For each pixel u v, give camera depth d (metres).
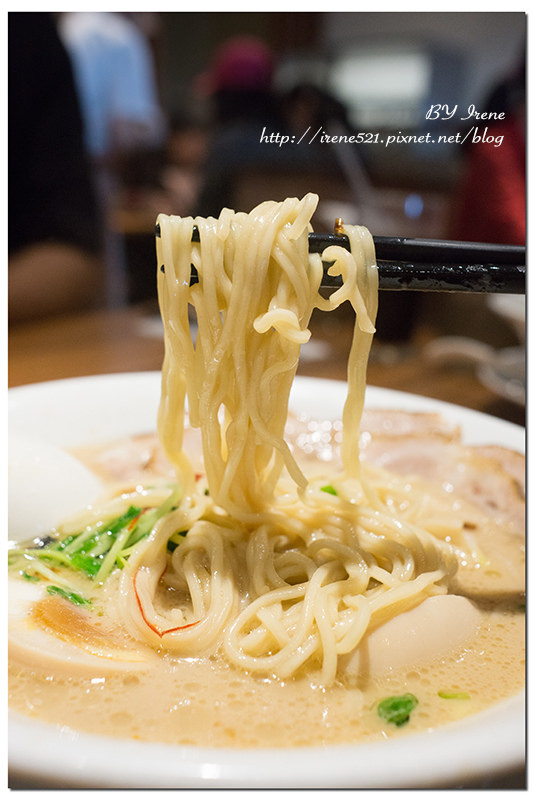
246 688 0.21
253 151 0.65
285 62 1.02
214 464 0.25
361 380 0.25
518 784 0.18
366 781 0.17
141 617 0.23
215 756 0.17
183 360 0.24
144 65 1.09
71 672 0.21
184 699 0.21
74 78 0.60
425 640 0.23
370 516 0.26
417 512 0.29
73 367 0.46
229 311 0.23
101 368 0.46
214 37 1.20
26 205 0.59
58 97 0.59
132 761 0.17
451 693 0.21
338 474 0.32
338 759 0.17
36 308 0.57
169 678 0.21
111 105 1.00
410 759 0.17
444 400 0.45
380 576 0.24
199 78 1.18
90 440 0.36
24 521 0.27
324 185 0.66
